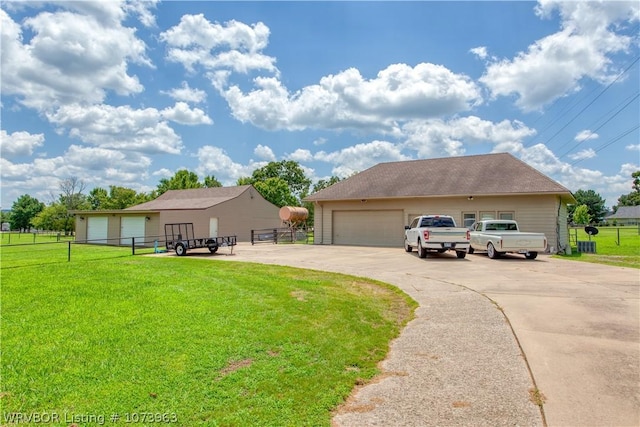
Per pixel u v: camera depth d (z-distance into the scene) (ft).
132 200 195.42
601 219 321.11
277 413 10.93
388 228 76.74
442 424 10.32
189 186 209.26
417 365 14.55
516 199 65.00
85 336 16.94
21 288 26.89
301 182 222.07
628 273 37.24
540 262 47.60
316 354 15.48
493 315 21.33
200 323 19.06
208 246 60.13
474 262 47.55
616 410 10.84
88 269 36.47
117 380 12.78
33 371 13.35
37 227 182.80
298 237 108.68
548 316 20.86
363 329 19.08
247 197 116.47
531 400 11.53
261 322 19.48
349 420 10.61
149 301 23.47
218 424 10.32
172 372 13.43
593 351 15.44
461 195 67.46
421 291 28.91
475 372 13.70
